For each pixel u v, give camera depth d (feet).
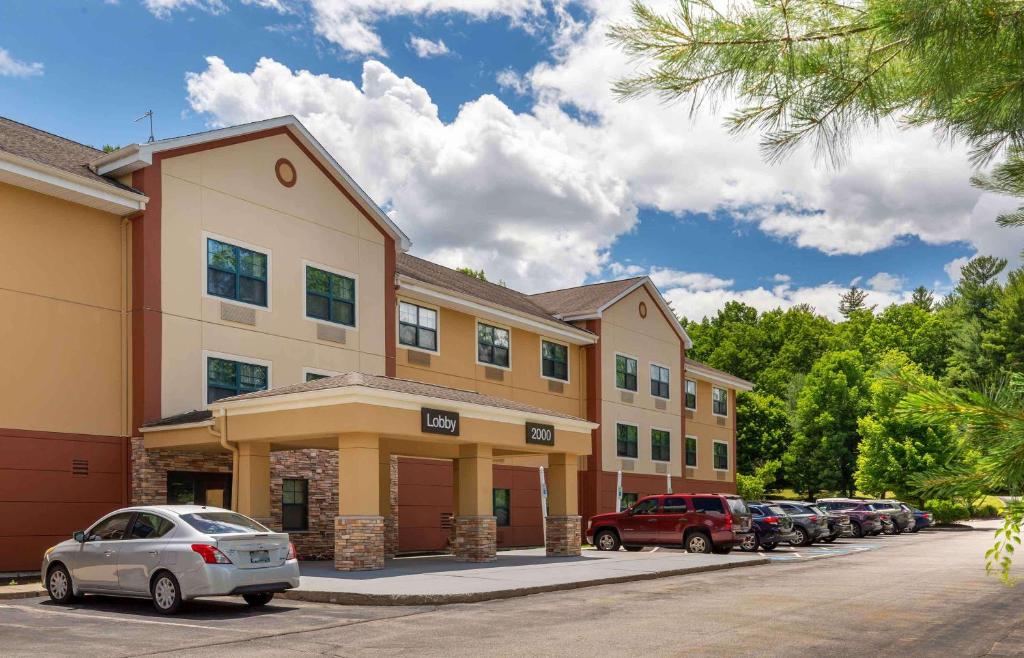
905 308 337.72
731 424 175.63
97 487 68.95
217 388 76.54
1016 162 21.47
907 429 166.09
